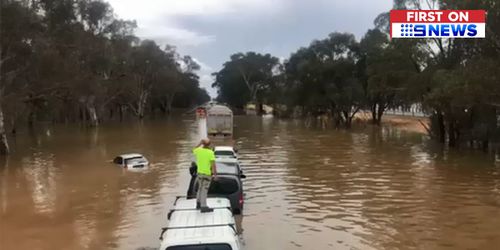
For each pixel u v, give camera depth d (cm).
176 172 2759
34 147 4466
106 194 2156
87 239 1467
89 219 1714
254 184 2333
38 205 1966
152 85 11575
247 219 1647
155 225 1614
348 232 1500
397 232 1498
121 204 1944
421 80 4228
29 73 4656
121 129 7225
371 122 8331
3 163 3347
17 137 5806
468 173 2673
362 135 5706
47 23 4669
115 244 1409
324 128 7256
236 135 5778
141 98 11206
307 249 1328
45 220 1712
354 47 7806
